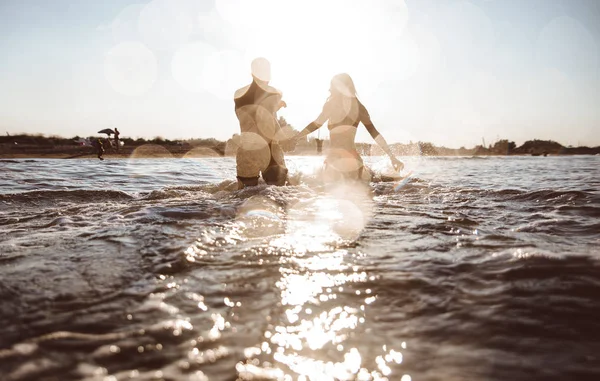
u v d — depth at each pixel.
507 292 1.41
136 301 1.35
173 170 9.80
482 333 1.13
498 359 1.00
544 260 1.72
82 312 1.26
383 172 6.05
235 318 1.23
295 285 1.50
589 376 0.92
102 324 1.18
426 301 1.35
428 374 0.94
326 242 2.13
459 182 6.44
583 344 1.06
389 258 1.83
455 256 1.85
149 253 1.90
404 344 1.08
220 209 3.05
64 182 6.73
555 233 2.37
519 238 2.22
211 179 7.48
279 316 1.25
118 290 1.45
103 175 8.20
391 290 1.45
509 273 1.59
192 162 14.83
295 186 4.64
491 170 11.09
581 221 2.74
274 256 1.86
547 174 8.96
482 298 1.37
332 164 5.04
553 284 1.46
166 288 1.47
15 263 1.76
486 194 4.20
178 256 1.85
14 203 3.90
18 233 2.39
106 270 1.66
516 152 59.50
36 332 1.12
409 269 1.67
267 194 3.82
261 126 4.78
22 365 0.95
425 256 1.86
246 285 1.50
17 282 1.51
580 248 1.97
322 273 1.63
